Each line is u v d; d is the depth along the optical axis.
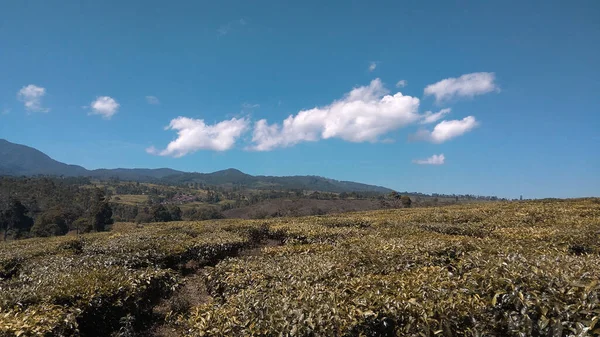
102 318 7.66
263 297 5.81
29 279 9.23
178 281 10.24
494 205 28.77
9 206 47.72
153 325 8.53
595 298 4.14
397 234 13.26
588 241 10.80
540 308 4.25
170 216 64.62
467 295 5.09
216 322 5.30
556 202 26.48
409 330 4.59
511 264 5.68
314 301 5.28
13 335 5.20
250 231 20.64
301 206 83.44
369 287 5.92
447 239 10.63
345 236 15.02
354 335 4.68
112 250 13.98
